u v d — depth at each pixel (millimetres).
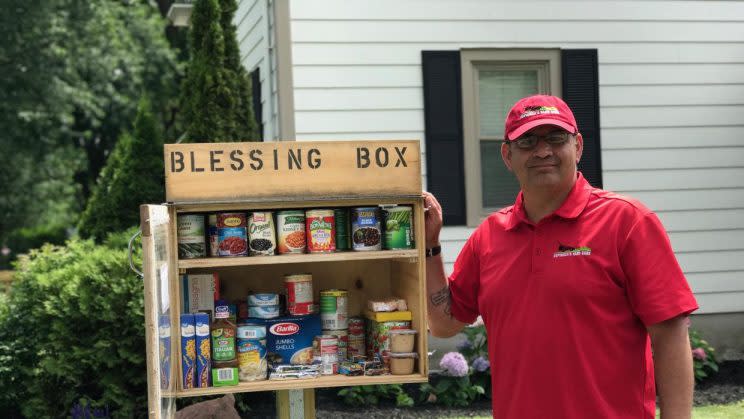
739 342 7859
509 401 2635
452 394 6430
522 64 7578
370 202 3186
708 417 5918
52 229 21141
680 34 7828
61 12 16609
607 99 7695
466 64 7410
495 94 7586
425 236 3229
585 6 7648
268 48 7586
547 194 2607
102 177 8398
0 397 5984
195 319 3121
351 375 3301
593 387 2473
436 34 7363
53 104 16609
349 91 7191
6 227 18078
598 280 2496
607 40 7695
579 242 2529
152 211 2322
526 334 2576
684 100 7836
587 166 7613
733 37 7926
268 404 6281
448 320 3154
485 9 7461
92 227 7824
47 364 5621
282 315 3521
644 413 2518
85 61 17406
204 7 7727
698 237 7832
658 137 7785
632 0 7734
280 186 3076
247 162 3055
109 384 5664
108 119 19500
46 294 5926
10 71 16109
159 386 2307
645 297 2445
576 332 2496
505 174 7594
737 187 7906
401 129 7289
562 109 2619
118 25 18734
